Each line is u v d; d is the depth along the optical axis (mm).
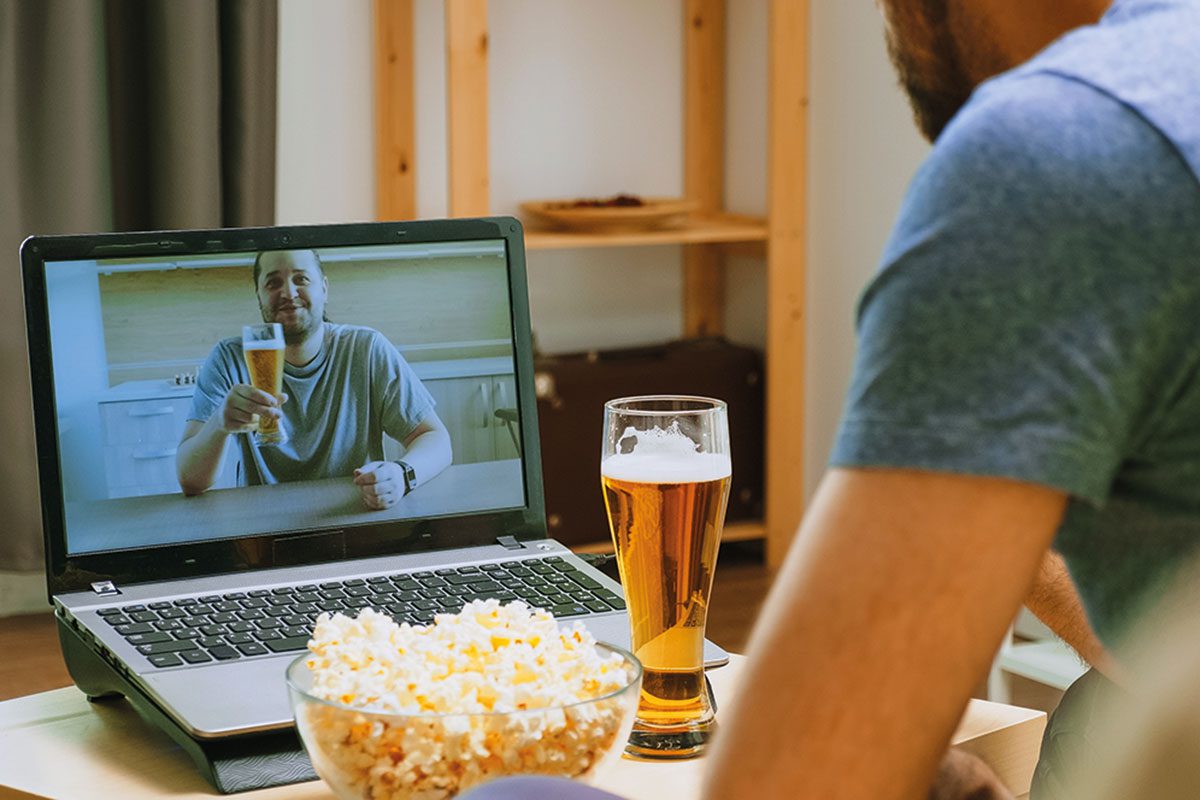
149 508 1207
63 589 1180
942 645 568
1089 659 1058
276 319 1251
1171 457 590
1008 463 558
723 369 3531
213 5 3055
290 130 3418
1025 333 563
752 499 3629
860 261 3393
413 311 1290
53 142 3000
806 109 3455
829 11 3406
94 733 1080
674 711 1018
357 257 1279
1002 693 2348
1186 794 392
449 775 835
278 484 1243
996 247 567
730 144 3803
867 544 575
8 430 3033
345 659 899
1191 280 562
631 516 992
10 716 1116
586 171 3746
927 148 3186
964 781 741
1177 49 606
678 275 3873
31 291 1185
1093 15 692
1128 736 413
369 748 834
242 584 1199
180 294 1227
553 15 3652
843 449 594
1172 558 606
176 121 3049
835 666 570
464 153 3121
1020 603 585
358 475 1265
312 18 3396
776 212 3441
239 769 971
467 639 929
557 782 611
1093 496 569
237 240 1246
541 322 3760
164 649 1067
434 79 3543
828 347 3512
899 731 569
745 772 576
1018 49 719
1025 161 574
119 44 3092
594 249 3781
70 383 1191
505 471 1312
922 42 764
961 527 565
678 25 3777
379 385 1277
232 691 1005
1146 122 578
